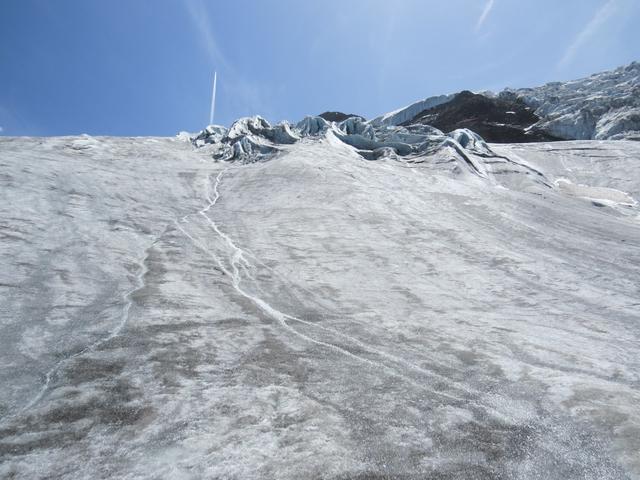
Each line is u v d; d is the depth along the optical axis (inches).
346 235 485.1
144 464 122.8
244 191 695.7
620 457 130.0
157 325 229.9
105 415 146.2
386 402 164.6
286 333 236.4
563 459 131.2
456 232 516.7
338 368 194.4
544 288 345.4
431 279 364.5
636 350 227.5
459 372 194.4
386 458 129.6
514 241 502.3
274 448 132.5
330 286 334.3
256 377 180.7
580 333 251.8
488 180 892.0
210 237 451.5
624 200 847.1
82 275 297.7
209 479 118.1
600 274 386.3
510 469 126.3
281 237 468.1
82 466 121.0
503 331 251.0
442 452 133.6
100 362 184.7
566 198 816.3
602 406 160.7
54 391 159.3
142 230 444.1
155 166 813.2
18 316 223.3
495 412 159.2
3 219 377.1
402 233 505.7
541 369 198.2
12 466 119.5
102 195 543.2
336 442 136.9
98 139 994.1
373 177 788.6
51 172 579.8
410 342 230.8
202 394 163.5
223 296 292.0
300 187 687.7
